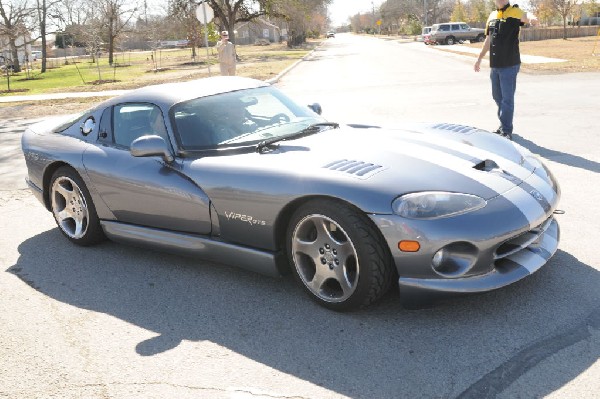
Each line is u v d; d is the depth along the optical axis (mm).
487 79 15859
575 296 3266
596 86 12633
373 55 35375
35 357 3129
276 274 3580
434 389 2559
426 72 19797
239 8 47844
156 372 2891
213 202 3699
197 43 46781
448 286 2975
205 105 4250
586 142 7254
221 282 3939
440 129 4199
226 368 2879
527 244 3180
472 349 2842
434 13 89000
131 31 54312
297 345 3039
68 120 5145
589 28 46250
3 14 39562
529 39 46188
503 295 3340
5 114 16594
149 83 23844
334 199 3160
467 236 2930
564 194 5188
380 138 3844
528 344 2834
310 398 2572
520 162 3621
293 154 3613
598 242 4012
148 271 4242
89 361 3049
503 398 2447
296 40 72188
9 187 7172
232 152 3857
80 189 4633
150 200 4086
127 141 4398
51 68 52031
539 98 11367
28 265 4535
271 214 3416
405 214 2975
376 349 2926
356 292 3172
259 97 4523
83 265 4461
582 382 2500
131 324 3439
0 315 3682
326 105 12562
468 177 3225
